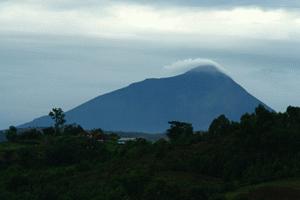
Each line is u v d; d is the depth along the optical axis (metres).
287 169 141.12
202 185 135.25
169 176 148.75
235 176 148.25
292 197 118.75
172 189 122.62
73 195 145.62
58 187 158.38
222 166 155.62
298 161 146.75
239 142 162.88
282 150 154.62
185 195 122.50
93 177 167.12
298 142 156.12
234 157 154.50
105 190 141.12
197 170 158.12
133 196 130.38
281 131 158.25
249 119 165.00
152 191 122.94
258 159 151.25
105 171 173.25
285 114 173.75
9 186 167.62
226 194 126.81
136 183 132.88
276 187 126.19
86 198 141.25
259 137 158.38
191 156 166.62
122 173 162.25
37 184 167.75
